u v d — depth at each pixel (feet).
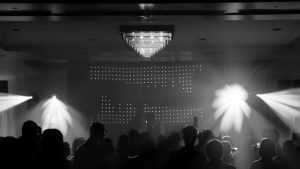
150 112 58.80
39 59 57.16
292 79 58.49
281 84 55.47
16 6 31.45
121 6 31.76
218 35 44.37
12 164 20.38
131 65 58.85
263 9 32.96
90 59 57.11
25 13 33.58
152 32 38.24
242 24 39.68
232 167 19.26
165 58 56.08
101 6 31.71
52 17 34.58
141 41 40.09
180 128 58.49
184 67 58.59
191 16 34.63
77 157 22.43
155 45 40.86
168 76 58.75
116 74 59.00
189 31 42.32
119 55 53.93
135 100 58.75
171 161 20.61
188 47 49.93
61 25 39.63
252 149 29.99
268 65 57.62
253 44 49.49
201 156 20.53
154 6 31.76
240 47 49.93
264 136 27.89
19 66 59.31
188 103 58.54
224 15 34.24
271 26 40.75
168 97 58.70
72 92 58.80
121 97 58.80
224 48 49.90
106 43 48.65
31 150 20.66
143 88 58.80
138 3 30.78
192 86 58.49
